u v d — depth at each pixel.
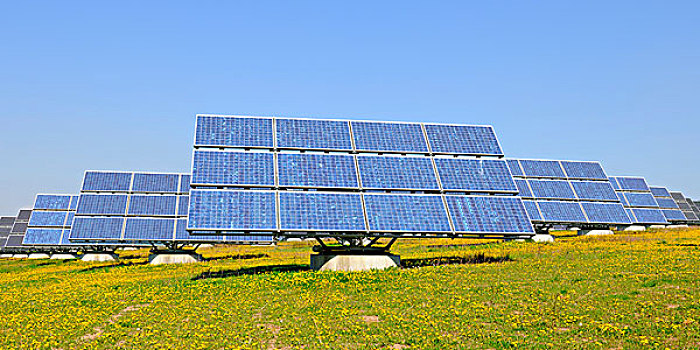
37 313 23.80
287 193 32.59
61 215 73.06
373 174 34.44
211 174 32.62
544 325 18.34
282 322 20.11
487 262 35.28
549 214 59.81
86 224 52.38
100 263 58.38
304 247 69.94
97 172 57.47
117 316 22.86
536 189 63.00
